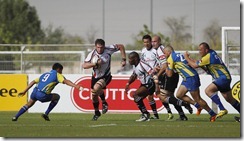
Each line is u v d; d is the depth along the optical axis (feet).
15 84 257.96
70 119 210.79
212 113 197.36
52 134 161.17
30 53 283.79
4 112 251.39
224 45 252.62
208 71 198.59
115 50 199.82
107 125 182.91
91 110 253.03
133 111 250.98
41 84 198.29
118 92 250.98
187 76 196.54
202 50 193.26
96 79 200.34
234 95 246.68
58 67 198.59
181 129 171.53
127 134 160.45
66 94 254.06
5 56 287.48
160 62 198.08
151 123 190.39
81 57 284.61
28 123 190.60
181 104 201.67
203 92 251.39
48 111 200.95
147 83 198.80
